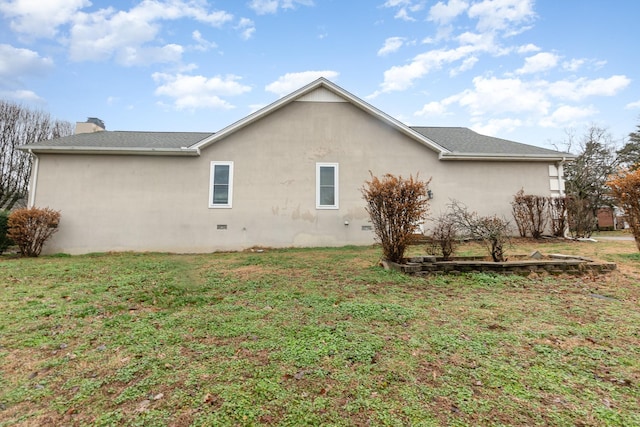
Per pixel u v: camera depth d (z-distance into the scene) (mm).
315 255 8914
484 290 5039
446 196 11484
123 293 5105
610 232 19703
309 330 3523
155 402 2311
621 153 26859
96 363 2893
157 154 10961
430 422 2061
